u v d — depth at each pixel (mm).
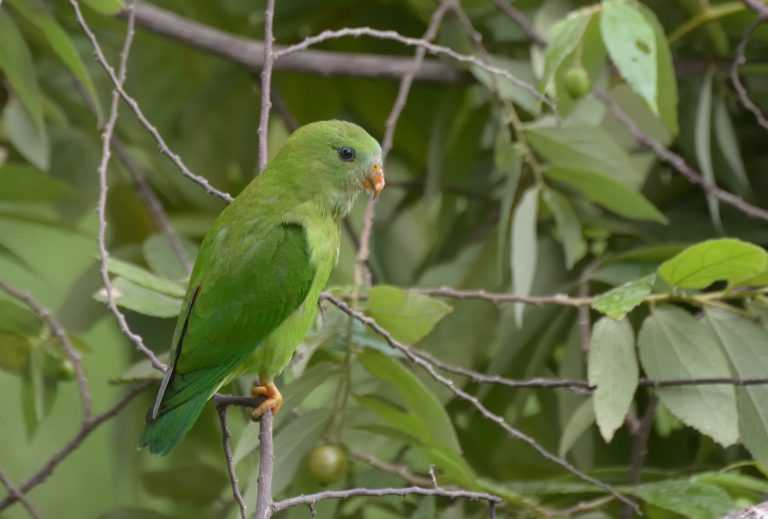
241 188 12117
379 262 12031
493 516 7344
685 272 8320
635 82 8789
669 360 8414
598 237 10938
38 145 10234
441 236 11508
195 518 10188
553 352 10836
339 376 8445
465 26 10180
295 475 8477
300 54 11016
